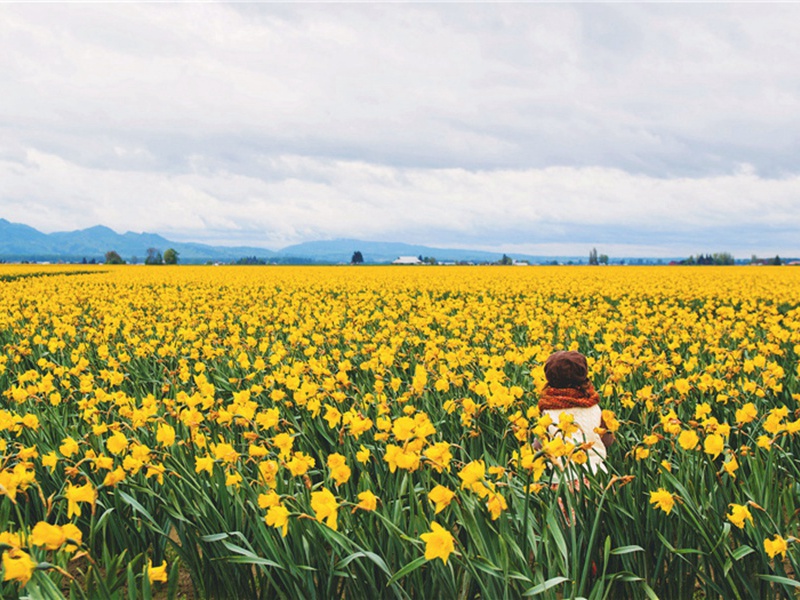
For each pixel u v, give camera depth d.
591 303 20.92
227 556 3.65
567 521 3.77
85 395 7.14
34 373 6.86
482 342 11.20
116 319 13.15
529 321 12.79
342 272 46.62
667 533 3.78
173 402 5.59
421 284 28.81
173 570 3.81
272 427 5.33
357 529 3.54
